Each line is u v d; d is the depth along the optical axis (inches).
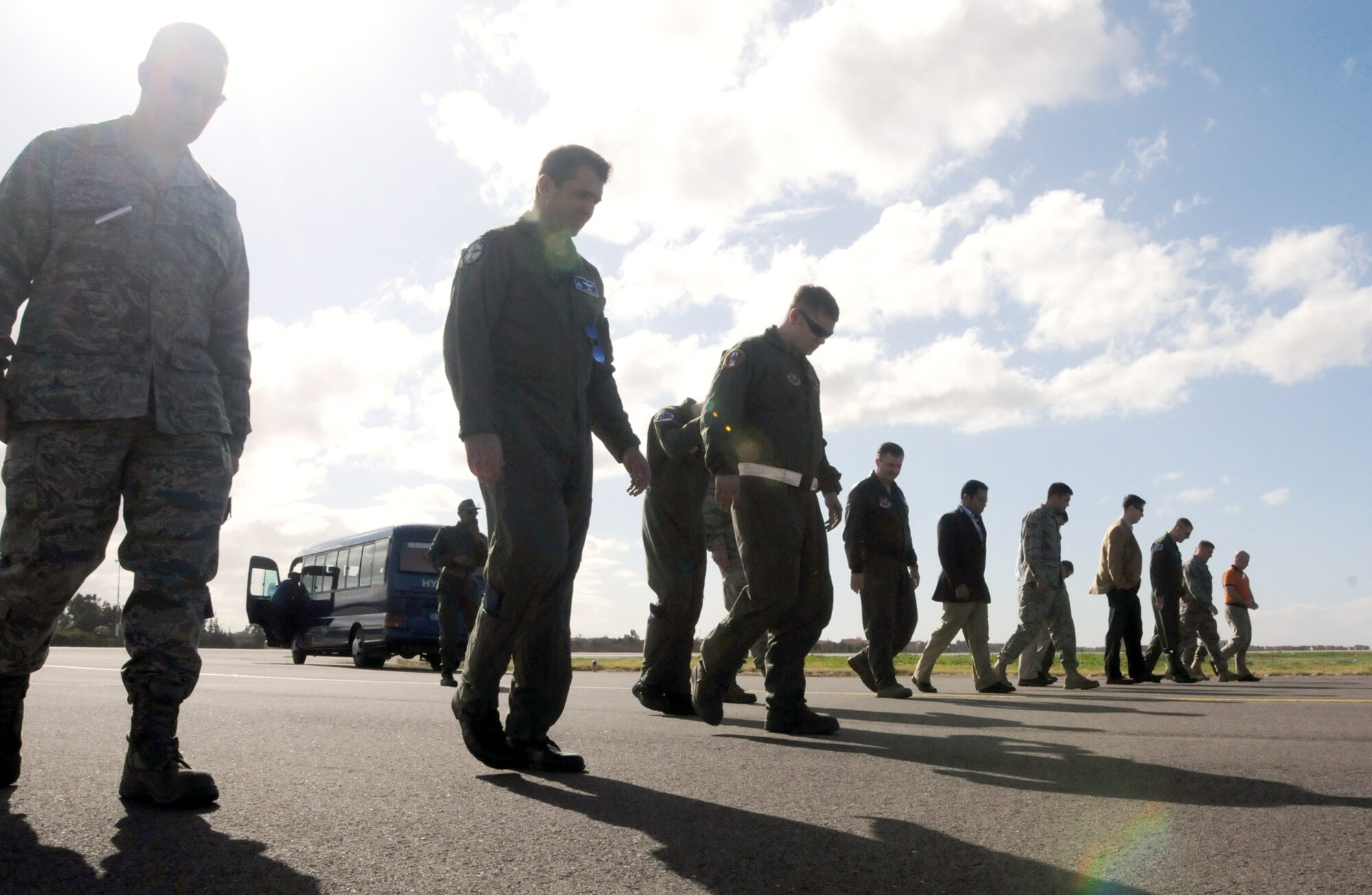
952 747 187.5
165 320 121.2
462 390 142.2
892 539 345.7
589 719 241.1
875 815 118.6
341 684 392.2
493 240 146.8
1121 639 499.8
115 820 110.0
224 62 125.0
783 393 212.8
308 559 960.9
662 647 264.1
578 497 150.4
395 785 134.3
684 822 113.3
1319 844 105.6
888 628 344.5
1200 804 127.3
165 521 119.8
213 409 124.0
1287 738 205.0
